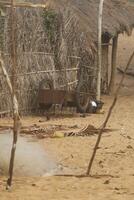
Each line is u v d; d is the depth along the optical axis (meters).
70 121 31.17
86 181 18.20
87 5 40.28
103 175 19.00
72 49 36.41
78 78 37.56
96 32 37.91
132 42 73.50
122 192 16.91
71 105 33.66
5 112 31.41
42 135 26.22
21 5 19.81
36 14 33.59
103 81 44.78
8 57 31.47
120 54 66.25
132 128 28.95
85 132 27.06
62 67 35.62
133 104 39.00
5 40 31.47
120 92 46.41
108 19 41.22
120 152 22.86
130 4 47.00
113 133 27.27
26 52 32.94
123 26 42.97
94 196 16.34
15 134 17.05
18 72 32.31
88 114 34.12
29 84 33.16
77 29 36.41
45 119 31.89
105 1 43.34
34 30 33.50
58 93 32.72
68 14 35.81
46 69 34.28
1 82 31.20
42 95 32.91
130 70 57.75
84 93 35.59
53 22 34.84
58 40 35.38
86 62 37.88
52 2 35.16
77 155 22.22
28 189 17.09
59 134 26.08
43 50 34.28
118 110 35.88
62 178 18.61
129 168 20.22
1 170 19.34
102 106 36.38
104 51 45.12
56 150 23.03
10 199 15.98
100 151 23.02
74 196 16.31
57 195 16.41
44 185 17.61
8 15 31.44
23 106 32.81
